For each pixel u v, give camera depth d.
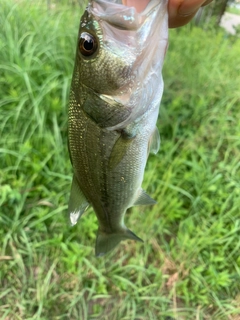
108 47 0.16
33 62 0.52
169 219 0.44
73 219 0.22
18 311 0.36
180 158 0.48
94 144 0.19
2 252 0.39
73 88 0.18
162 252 0.42
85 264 0.40
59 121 0.48
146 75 0.17
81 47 0.17
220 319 0.38
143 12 0.16
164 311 0.38
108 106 0.18
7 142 0.43
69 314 0.36
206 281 0.40
